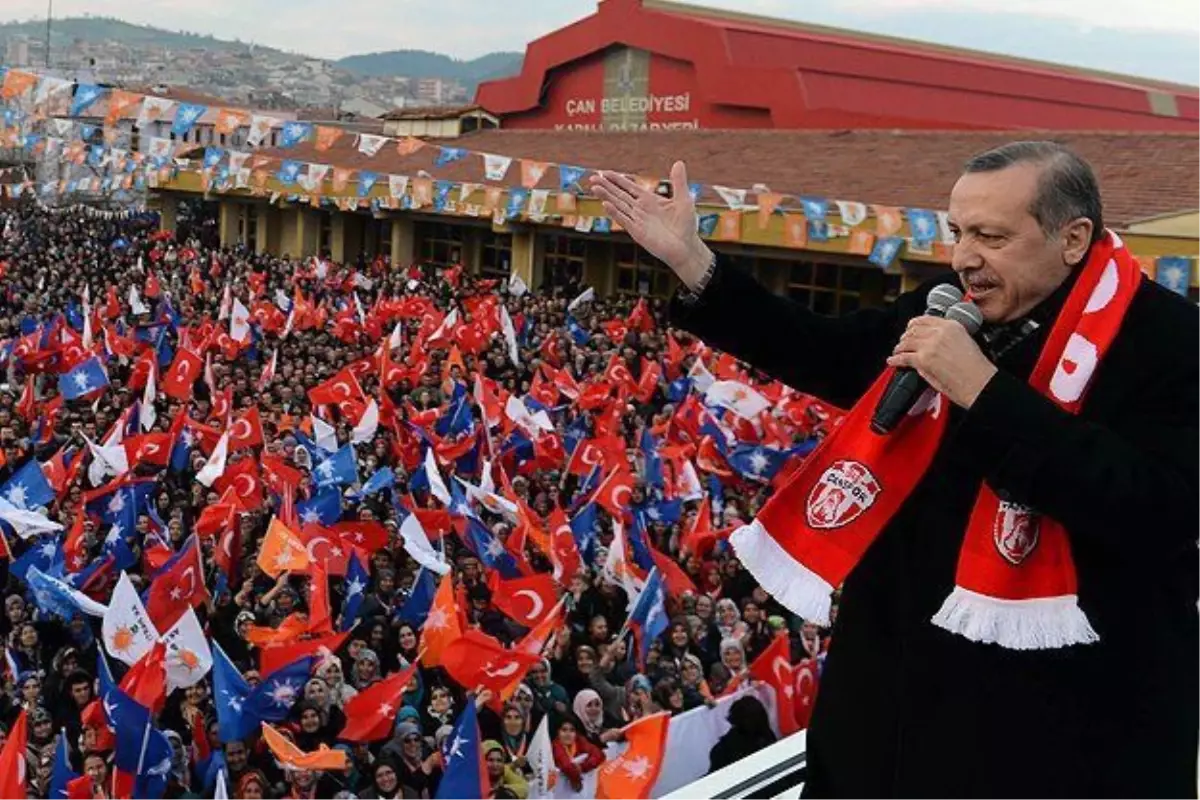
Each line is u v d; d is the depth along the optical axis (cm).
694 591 1160
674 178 264
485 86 5275
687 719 934
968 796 221
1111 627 213
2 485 1409
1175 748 217
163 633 964
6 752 750
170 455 1479
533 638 945
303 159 4141
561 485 1512
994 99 4462
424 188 1997
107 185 2909
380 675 976
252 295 2842
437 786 842
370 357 2170
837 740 246
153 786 805
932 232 1495
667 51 4406
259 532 1259
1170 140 2573
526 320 2667
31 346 2028
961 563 215
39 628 1039
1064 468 193
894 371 229
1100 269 216
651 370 1998
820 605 230
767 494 1544
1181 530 195
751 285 261
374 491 1345
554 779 857
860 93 4116
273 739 783
